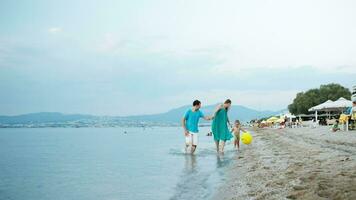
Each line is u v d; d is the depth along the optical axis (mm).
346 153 11039
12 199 7809
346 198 5105
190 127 15938
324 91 95438
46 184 9602
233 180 8102
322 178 6699
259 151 14891
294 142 18609
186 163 12461
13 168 13492
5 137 53969
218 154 15289
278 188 6480
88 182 9602
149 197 7309
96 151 21328
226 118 15797
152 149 21141
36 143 33656
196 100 15859
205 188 7598
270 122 75875
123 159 15695
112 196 7598
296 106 99625
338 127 29938
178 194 7211
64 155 18812
